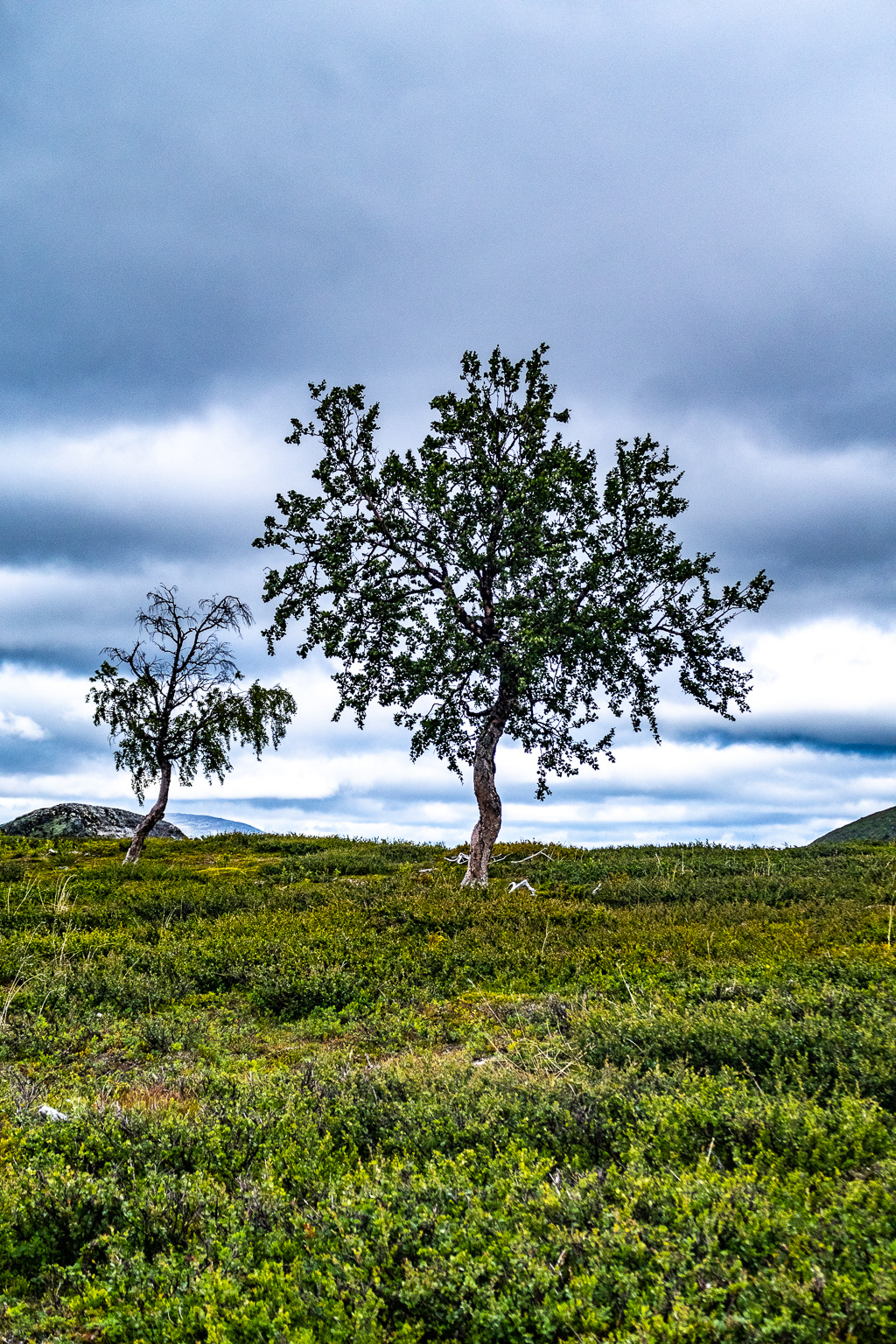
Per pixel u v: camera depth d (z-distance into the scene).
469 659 21.78
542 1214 4.42
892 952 11.55
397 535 23.80
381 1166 5.20
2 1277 4.49
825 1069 6.56
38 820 42.97
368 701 23.97
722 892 18.20
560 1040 8.19
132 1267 4.27
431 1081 6.89
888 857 24.72
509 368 24.45
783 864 22.97
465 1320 3.69
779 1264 3.79
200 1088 7.21
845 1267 3.74
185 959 12.54
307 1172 5.33
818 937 13.02
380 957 12.58
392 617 23.06
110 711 32.78
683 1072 6.63
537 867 25.28
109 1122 5.99
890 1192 4.31
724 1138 5.39
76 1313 4.05
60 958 12.58
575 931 14.45
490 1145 5.66
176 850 35.34
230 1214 4.71
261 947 13.23
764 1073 6.80
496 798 22.45
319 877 25.53
